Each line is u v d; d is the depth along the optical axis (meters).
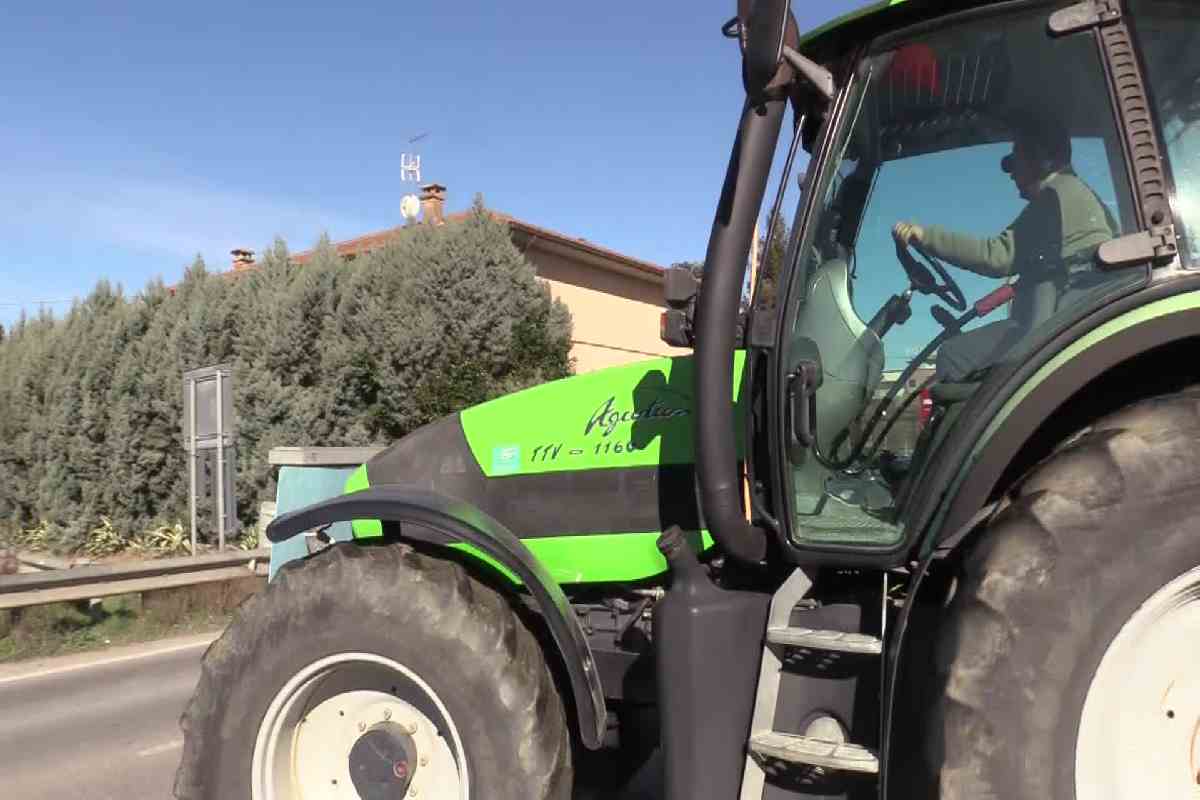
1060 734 2.13
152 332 14.79
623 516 3.27
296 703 3.10
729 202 2.59
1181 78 2.42
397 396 14.27
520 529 3.42
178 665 8.28
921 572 2.41
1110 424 2.26
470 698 2.85
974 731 2.17
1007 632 2.16
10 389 16.25
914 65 2.67
